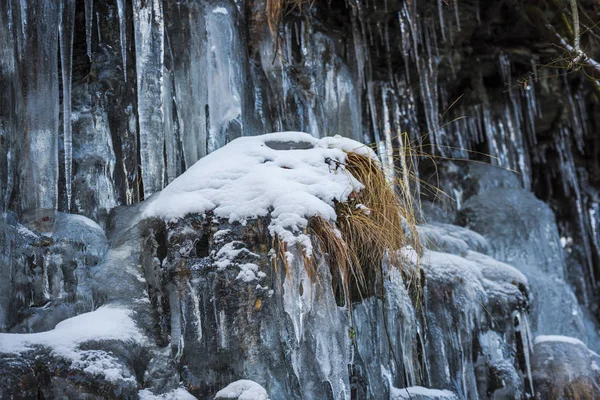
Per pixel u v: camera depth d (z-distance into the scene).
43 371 3.83
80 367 3.87
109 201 5.37
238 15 5.98
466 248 6.66
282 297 4.26
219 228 4.34
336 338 4.34
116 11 5.71
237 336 4.29
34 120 4.96
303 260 4.21
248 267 4.30
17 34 5.03
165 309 4.41
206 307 4.30
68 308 4.56
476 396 5.66
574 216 8.96
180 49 5.65
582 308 8.48
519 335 6.07
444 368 5.50
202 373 4.31
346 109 6.79
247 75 5.98
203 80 5.66
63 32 5.17
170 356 4.31
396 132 7.39
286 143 4.78
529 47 7.73
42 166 4.91
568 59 6.15
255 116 6.02
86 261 4.66
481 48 7.73
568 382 6.04
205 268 4.30
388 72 7.46
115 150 5.48
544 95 8.18
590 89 8.26
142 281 4.50
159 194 4.74
